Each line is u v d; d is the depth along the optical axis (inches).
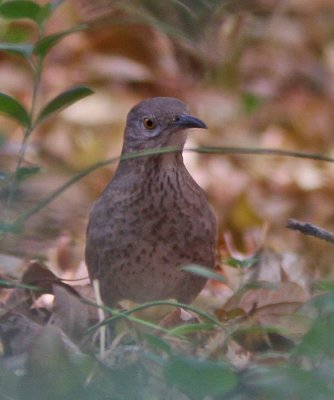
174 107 421.1
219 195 647.1
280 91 774.5
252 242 545.6
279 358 317.1
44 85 711.7
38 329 333.7
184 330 308.8
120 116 695.7
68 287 371.2
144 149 414.0
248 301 365.7
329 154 721.0
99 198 418.9
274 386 253.9
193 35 632.4
